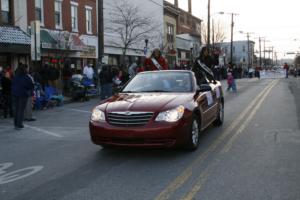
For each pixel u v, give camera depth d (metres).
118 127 7.61
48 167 7.43
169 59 47.94
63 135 10.86
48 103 17.91
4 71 16.84
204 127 9.29
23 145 9.64
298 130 10.51
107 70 20.83
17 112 12.23
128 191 5.93
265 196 5.62
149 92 8.88
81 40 29.50
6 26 23.12
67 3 28.77
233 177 6.50
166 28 48.91
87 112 16.22
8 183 6.50
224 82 37.41
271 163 7.32
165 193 5.79
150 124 7.52
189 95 8.55
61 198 5.72
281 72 55.41
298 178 6.41
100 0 24.16
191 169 7.00
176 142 7.66
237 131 10.53
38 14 25.97
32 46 17.67
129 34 36.06
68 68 23.66
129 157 7.96
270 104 16.77
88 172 7.00
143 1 41.19
